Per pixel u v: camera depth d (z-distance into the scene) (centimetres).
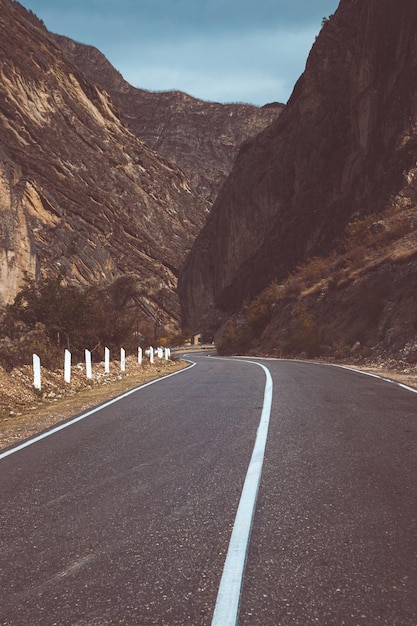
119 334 2389
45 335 1872
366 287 2827
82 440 627
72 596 231
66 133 15200
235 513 335
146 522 326
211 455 505
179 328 12406
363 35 5412
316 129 6812
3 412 982
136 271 13100
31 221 10844
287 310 4272
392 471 429
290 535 295
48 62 16850
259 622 202
